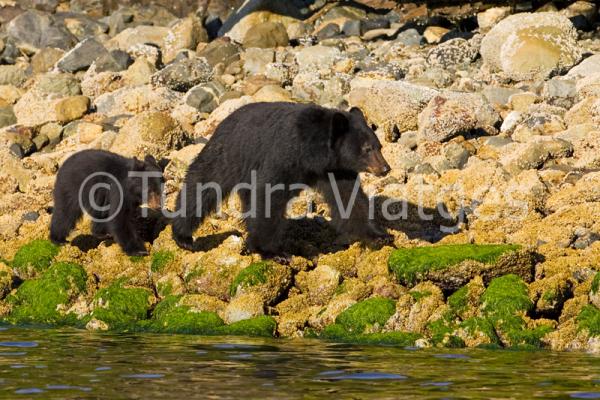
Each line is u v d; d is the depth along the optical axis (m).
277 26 63.88
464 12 64.44
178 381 25.08
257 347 29.77
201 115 51.78
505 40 54.41
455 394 23.78
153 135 46.81
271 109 35.75
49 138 51.12
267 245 35.38
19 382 24.97
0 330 33.09
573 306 31.67
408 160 44.06
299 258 35.38
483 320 30.83
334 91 53.38
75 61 61.47
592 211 37.34
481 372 26.33
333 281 33.88
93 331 32.91
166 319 33.06
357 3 71.50
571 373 26.28
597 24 62.22
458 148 44.47
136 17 75.44
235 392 23.97
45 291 35.19
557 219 37.28
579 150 43.62
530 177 39.38
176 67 55.81
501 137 46.50
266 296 33.69
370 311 31.70
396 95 48.38
